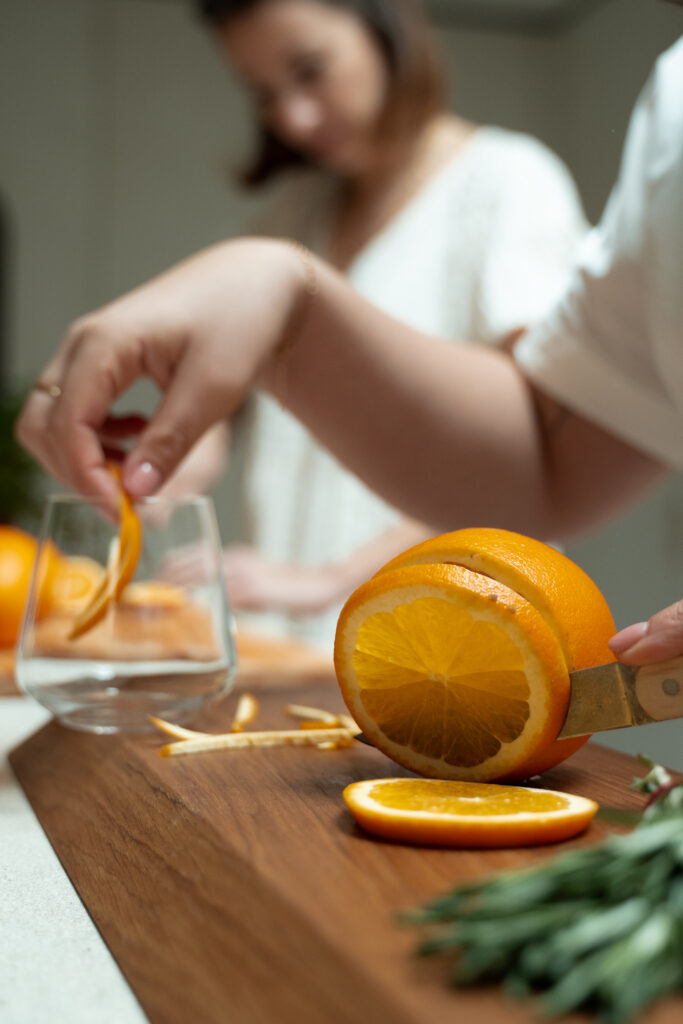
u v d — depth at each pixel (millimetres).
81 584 577
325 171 1360
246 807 466
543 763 472
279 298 578
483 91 2713
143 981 398
